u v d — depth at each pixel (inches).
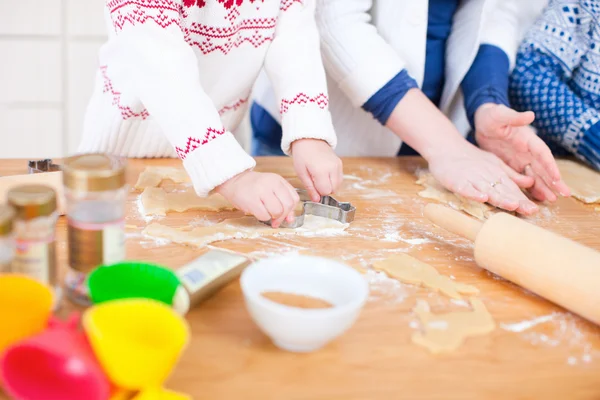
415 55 49.9
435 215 32.9
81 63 85.0
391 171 47.1
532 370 23.1
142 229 32.9
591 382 22.6
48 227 23.0
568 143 51.3
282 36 43.0
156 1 35.0
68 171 23.0
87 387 18.0
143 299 20.3
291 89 40.4
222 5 40.7
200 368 21.9
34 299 20.7
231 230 33.2
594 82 51.6
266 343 23.6
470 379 22.3
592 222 39.4
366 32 47.5
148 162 44.9
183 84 34.2
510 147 46.1
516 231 29.0
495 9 54.7
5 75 83.7
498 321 26.4
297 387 21.3
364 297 22.7
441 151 44.2
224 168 32.7
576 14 51.5
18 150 87.4
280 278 25.4
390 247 33.1
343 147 56.0
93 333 18.0
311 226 34.9
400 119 46.2
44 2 81.5
